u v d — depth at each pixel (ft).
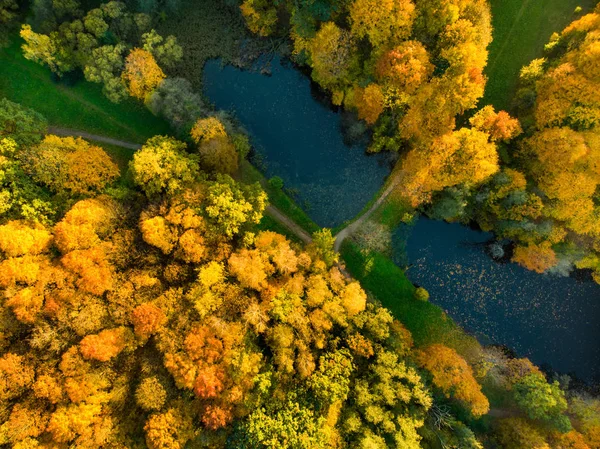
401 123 204.44
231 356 167.53
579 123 185.98
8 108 187.21
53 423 153.99
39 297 165.27
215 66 224.33
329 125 223.10
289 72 224.12
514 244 221.05
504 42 215.92
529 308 223.10
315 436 164.04
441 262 222.69
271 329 177.37
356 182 221.66
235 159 205.36
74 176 186.60
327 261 195.62
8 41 207.41
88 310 166.91
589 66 182.19
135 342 170.71
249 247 190.60
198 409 167.73
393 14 182.50
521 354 221.25
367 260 216.95
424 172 201.05
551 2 213.05
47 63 208.85
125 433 163.73
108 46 196.65
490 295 222.89
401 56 185.26
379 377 177.78
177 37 222.69
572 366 222.48
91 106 216.13
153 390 164.45
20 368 157.89
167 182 189.67
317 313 180.24
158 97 200.03
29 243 168.14
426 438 185.57
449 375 190.08
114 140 216.95
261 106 223.92
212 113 216.95
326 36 192.44
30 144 186.70
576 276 223.51
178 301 176.14
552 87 191.01
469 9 193.67
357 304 180.55
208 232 181.47
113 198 190.19
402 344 188.96
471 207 214.90
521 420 200.23
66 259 169.27
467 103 196.44
